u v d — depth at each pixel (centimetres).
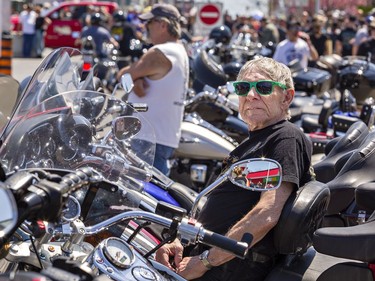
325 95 1084
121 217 280
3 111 457
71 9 3222
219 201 358
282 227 331
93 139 321
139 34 1900
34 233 271
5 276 205
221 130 774
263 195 339
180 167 694
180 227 267
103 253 282
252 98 354
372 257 317
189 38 1333
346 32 2203
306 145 354
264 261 348
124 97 658
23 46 2817
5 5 1368
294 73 1120
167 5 641
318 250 328
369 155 468
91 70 412
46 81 340
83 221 302
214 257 340
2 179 238
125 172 321
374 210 385
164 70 615
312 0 3316
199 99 703
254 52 1262
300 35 1445
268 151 346
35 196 218
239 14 2581
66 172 266
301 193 335
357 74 984
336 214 465
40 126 305
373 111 718
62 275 214
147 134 352
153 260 318
